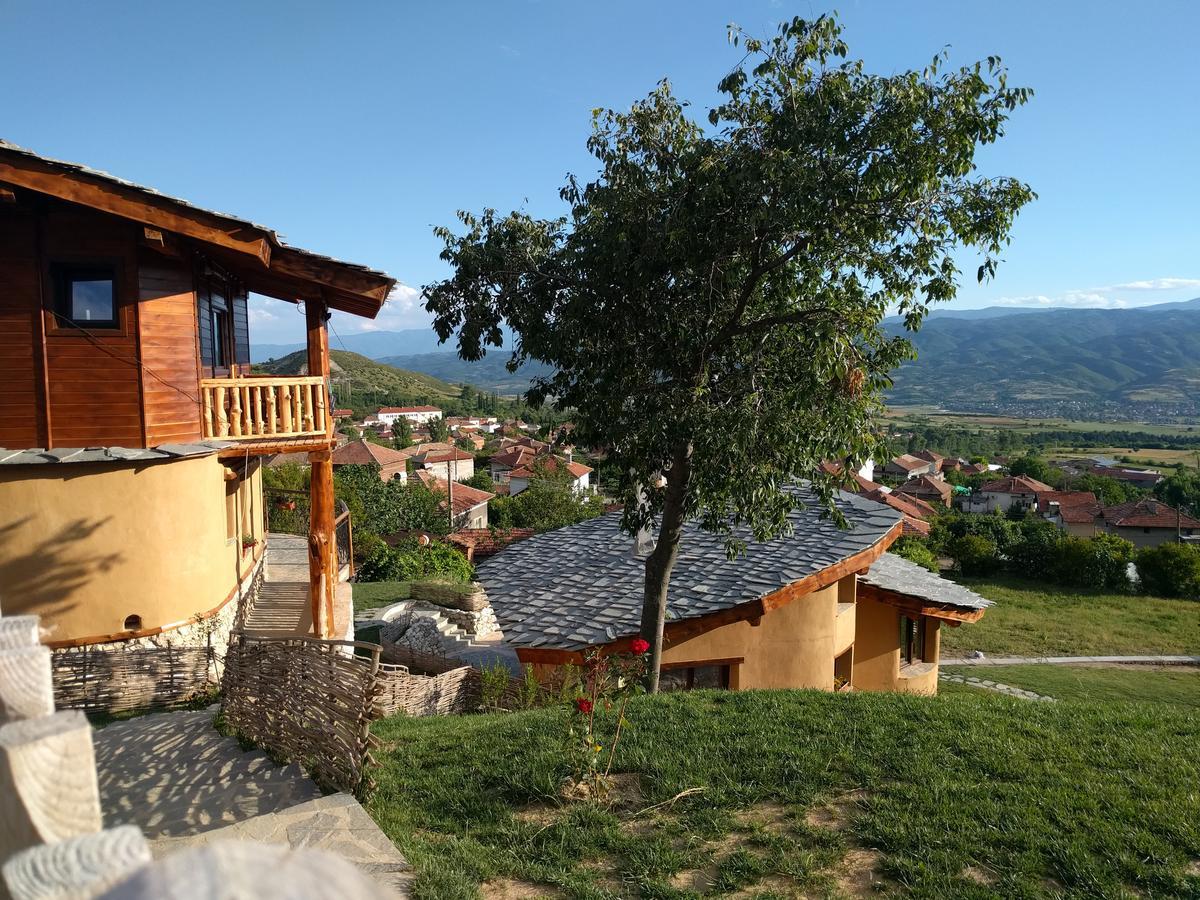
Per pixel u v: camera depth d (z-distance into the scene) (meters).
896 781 6.60
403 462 69.38
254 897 0.79
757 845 5.72
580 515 43.38
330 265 11.09
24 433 9.91
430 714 12.31
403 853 5.33
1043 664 26.33
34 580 9.73
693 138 8.82
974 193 8.00
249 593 14.30
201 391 11.07
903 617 17.12
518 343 9.55
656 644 10.20
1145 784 6.57
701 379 8.92
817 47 7.97
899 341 8.47
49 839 1.45
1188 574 38.03
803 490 15.95
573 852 5.61
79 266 10.06
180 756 7.40
